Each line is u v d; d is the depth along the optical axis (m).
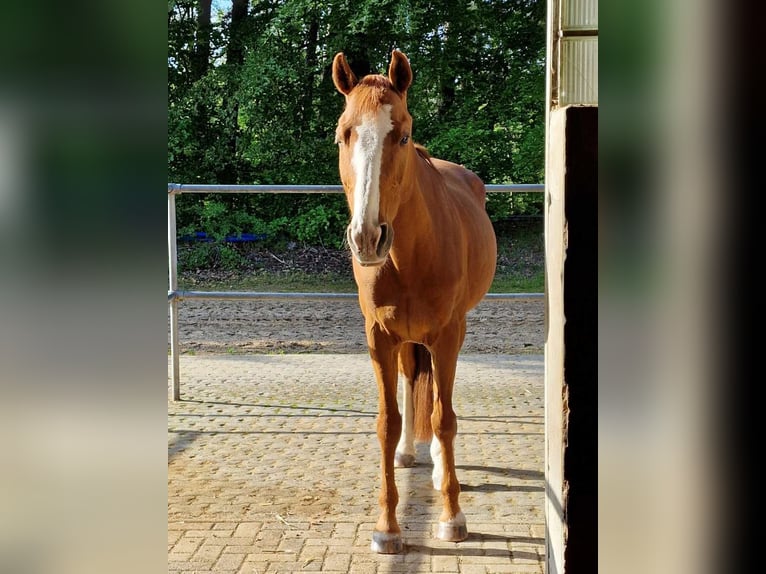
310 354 6.82
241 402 5.11
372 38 12.35
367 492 3.46
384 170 2.35
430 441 3.62
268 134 12.52
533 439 4.23
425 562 2.74
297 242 12.64
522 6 12.23
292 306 9.33
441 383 2.94
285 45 12.41
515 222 12.48
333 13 11.98
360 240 2.29
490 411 4.82
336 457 3.97
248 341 7.45
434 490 3.48
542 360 6.41
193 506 3.30
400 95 2.60
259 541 2.94
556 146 1.85
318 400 5.15
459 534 2.91
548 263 2.15
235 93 12.27
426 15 12.11
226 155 12.53
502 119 12.52
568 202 1.66
